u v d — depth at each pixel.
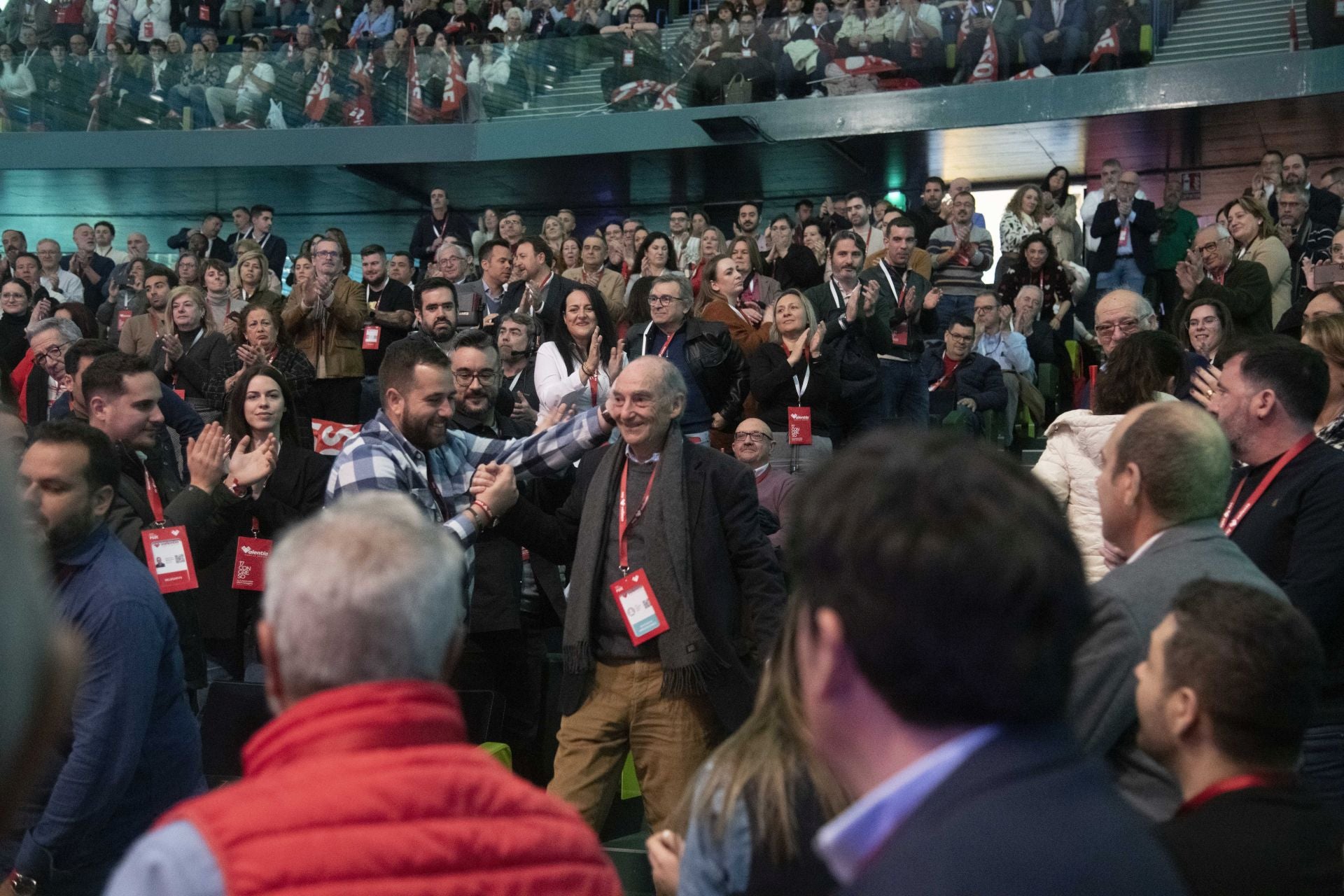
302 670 1.23
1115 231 9.27
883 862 0.85
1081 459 3.25
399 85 13.33
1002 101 11.78
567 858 1.22
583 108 12.88
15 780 0.64
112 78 13.74
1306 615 2.56
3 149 13.84
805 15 12.35
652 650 3.29
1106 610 1.96
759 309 6.99
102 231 11.87
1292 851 1.44
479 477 3.16
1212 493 2.09
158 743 2.45
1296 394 2.75
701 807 1.59
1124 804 0.89
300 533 1.30
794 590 1.40
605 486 3.38
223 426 4.54
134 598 2.37
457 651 1.37
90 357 4.34
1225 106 11.32
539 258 6.84
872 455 0.96
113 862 2.40
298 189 14.67
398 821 1.14
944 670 0.88
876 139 12.44
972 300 8.61
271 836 1.10
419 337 3.29
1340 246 5.81
